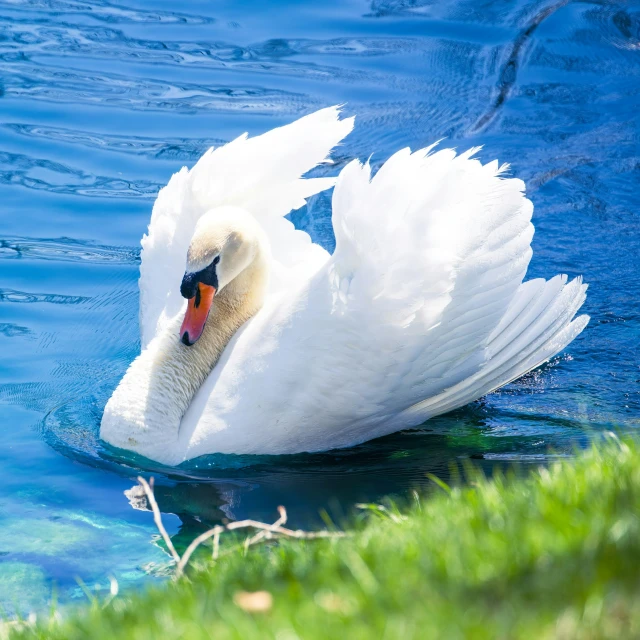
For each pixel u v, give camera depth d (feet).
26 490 35.76
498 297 37.60
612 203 57.36
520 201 38.06
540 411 41.22
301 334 37.14
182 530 33.14
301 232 43.55
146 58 73.46
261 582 23.24
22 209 56.29
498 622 18.97
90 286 50.57
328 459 38.32
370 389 37.32
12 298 49.08
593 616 18.65
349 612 20.21
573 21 79.61
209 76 71.36
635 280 50.62
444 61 73.92
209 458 37.76
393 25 79.25
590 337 46.60
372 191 36.96
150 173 60.03
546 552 21.04
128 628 21.76
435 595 20.38
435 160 38.11
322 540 26.05
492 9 81.87
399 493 35.09
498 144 63.52
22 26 77.87
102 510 34.53
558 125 66.03
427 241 36.42
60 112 66.08
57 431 39.73
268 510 34.17
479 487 26.37
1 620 26.30
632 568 20.15
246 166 41.88
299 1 82.99
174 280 42.55
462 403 40.47
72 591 29.94
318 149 41.63
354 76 71.72
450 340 37.32
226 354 39.65
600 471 25.16
